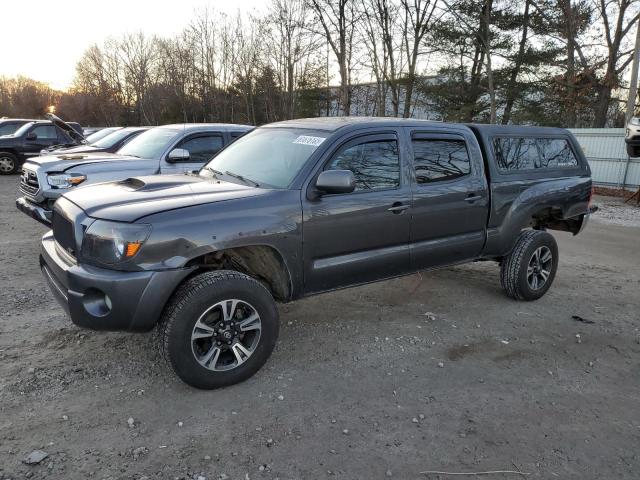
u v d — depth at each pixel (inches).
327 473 102.7
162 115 2287.2
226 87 1991.9
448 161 179.8
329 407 126.8
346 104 1080.2
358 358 154.6
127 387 132.4
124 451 107.0
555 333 180.1
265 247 138.9
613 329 185.8
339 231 150.3
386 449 111.0
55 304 188.2
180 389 132.4
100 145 377.7
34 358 146.0
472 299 213.6
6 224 335.3
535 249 205.6
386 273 167.8
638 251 320.8
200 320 126.5
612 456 111.4
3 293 197.6
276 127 178.2
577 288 235.3
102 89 2652.6
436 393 135.6
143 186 145.8
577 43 1078.4
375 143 160.4
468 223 185.3
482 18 1087.0
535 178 207.8
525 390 139.3
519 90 1140.5
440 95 1173.1
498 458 109.3
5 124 681.0
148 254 119.3
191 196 134.6
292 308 196.4
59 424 115.4
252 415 122.0
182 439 111.8
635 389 142.3
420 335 173.8
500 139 198.7
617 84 1023.0
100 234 120.5
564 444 115.1
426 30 1093.8
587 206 229.3
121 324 121.1
